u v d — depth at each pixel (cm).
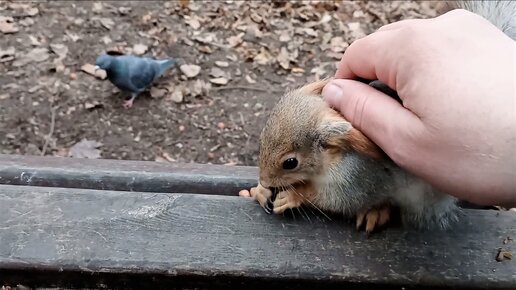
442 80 30
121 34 99
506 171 30
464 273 36
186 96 91
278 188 39
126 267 36
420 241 38
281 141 38
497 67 30
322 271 36
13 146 80
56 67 92
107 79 92
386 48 32
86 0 103
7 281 36
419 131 31
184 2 106
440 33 31
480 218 39
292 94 39
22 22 97
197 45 100
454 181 31
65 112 86
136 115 88
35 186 41
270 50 101
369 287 36
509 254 37
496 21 45
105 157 81
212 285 36
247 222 38
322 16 110
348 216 39
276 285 36
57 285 36
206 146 85
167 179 45
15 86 88
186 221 38
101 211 38
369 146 35
